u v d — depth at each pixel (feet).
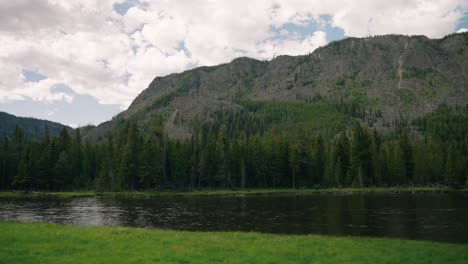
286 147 554.46
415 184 519.60
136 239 110.93
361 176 494.18
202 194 450.71
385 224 175.63
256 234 127.44
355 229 162.71
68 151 553.23
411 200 315.37
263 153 543.80
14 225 137.69
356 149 502.38
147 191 481.46
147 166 487.20
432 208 244.63
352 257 90.94
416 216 203.62
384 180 516.32
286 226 175.83
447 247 103.96
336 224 179.01
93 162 568.41
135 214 235.20
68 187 517.14
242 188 522.88
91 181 534.78
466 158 542.16
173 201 346.74
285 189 515.09
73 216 224.94
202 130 599.98
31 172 496.23
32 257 86.28
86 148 577.84
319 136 584.40
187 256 89.30
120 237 113.09
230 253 94.17
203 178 533.14
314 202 310.86
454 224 173.58
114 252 92.48
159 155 517.55
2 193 462.60
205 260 86.53
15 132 594.24
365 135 520.42
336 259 89.04
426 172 513.86
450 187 478.59
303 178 557.74
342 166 525.34
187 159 518.78
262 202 322.34
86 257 87.10
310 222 188.24
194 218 212.64
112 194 447.01
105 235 116.06
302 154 551.59
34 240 106.42
